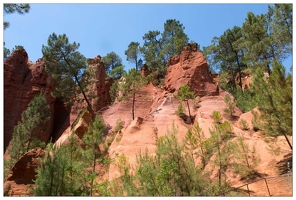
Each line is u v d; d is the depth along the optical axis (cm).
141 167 1140
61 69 3475
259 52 2586
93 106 3916
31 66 3838
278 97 1191
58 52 3478
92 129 1566
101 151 1518
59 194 1020
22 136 2475
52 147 1166
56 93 3481
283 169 1290
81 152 1414
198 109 2734
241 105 2838
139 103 3512
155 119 2622
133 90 3409
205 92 3086
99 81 4422
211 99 2908
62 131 3591
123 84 3428
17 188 1360
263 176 1324
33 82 3606
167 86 3419
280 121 1230
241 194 1171
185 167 1066
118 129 2927
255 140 1709
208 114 2564
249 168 1389
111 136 2802
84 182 1198
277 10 2162
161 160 1103
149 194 1045
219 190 1171
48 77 3769
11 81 3428
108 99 4594
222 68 5012
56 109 3916
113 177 1602
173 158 1088
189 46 3562
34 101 2952
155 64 4819
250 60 2756
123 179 1290
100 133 1491
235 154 1451
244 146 1495
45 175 1021
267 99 1287
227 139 1509
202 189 1055
